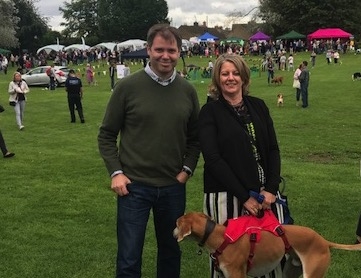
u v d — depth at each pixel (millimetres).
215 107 3506
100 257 5199
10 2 63594
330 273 4730
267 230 3334
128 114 3566
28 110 19938
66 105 21656
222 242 3299
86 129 15039
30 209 6852
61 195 7551
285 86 28453
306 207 6738
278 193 3680
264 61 42719
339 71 37031
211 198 3562
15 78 14961
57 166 9695
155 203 3689
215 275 3609
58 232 5945
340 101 20828
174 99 3580
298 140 12734
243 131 3436
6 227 6129
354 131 14000
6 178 8727
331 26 68125
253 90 26625
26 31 79500
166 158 3590
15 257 5203
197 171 8961
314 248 3389
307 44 65062
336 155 11008
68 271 4871
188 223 3305
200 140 3465
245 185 3400
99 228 6082
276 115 17344
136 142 3570
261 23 74812
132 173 3594
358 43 63188
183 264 5012
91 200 7266
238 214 3520
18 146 12180
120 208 3646
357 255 5141
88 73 33719
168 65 3475
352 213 6492
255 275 3426
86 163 9930
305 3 68250
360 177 8555
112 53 55375
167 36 3445
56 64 54188
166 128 3549
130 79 3551
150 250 5367
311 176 8578
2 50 60500
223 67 3488
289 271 3627
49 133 14336
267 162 3539
